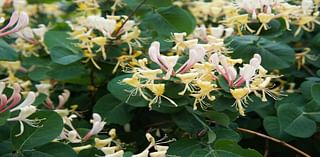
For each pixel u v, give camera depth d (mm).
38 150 448
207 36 554
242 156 459
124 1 582
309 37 692
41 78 618
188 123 502
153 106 495
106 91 604
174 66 480
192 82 476
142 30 584
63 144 452
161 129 562
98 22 537
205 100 492
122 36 553
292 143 578
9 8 700
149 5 589
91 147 476
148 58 560
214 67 471
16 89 436
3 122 424
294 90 602
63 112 538
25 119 442
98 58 577
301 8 583
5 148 450
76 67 586
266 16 534
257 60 462
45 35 604
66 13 815
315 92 510
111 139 492
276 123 533
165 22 577
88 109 613
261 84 472
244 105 492
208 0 799
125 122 538
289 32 625
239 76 487
